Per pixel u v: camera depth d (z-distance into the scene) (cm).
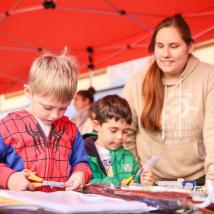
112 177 146
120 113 156
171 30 142
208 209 79
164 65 146
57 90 102
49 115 106
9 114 113
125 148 162
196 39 320
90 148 154
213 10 287
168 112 151
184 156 148
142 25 317
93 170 150
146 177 132
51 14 302
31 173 100
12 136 107
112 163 158
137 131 164
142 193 83
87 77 481
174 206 72
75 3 287
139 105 159
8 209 64
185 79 150
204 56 378
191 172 149
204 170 149
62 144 115
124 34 346
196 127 147
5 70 420
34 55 379
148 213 69
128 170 158
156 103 152
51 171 110
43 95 103
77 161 119
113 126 156
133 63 351
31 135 110
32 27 326
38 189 104
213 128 139
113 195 86
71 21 317
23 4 286
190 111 147
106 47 372
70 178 106
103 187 99
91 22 319
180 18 149
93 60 395
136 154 163
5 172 99
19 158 107
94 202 68
